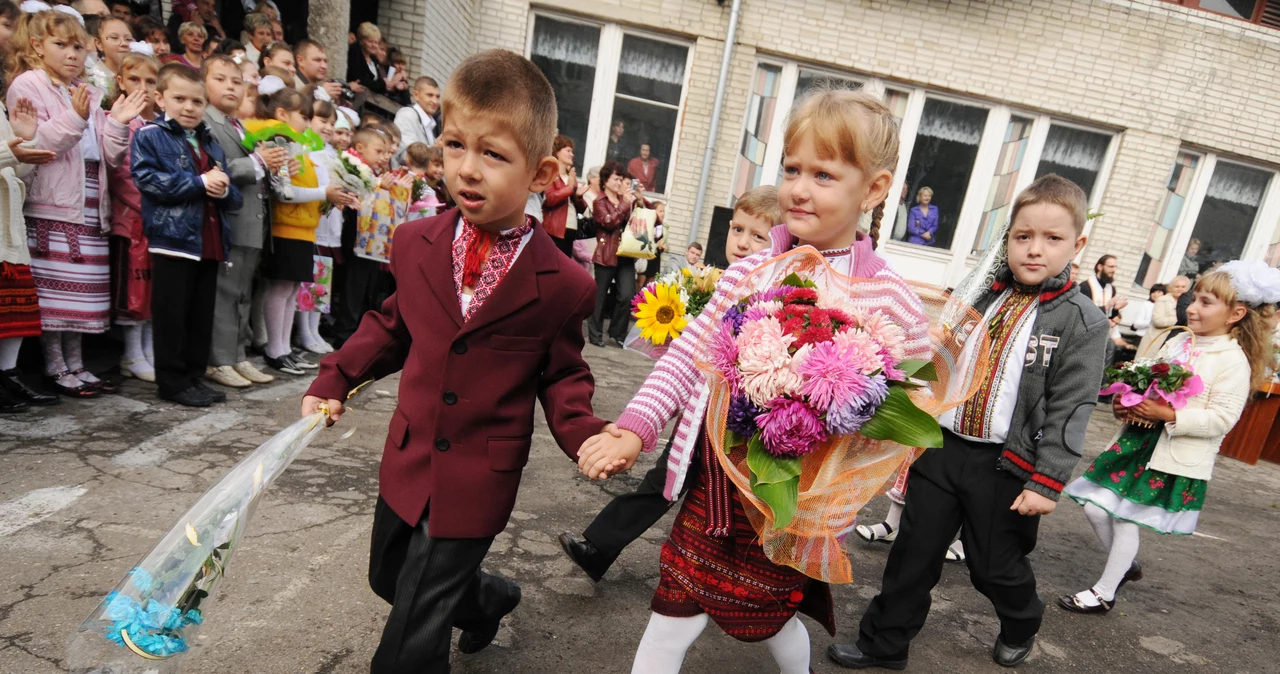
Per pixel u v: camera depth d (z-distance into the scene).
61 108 3.12
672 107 9.61
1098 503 2.88
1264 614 3.17
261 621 1.95
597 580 2.42
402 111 6.28
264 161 3.76
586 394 1.55
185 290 3.36
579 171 9.81
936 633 2.54
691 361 1.54
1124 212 9.88
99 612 1.19
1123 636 2.75
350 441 3.37
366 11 7.87
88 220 3.32
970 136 9.78
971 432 2.09
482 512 1.44
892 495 3.20
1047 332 2.07
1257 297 2.76
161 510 2.43
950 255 10.12
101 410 3.23
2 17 3.34
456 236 1.52
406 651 1.36
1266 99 9.62
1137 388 2.82
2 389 3.06
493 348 1.45
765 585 1.50
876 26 9.24
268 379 4.04
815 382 1.24
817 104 1.40
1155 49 9.35
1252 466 6.45
